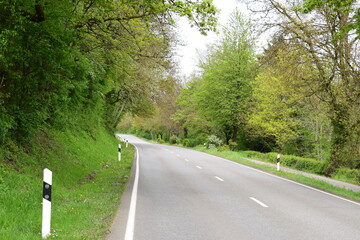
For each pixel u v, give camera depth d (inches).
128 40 582.2
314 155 1337.4
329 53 725.3
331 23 691.4
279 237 263.0
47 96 521.7
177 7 454.9
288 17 724.0
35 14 394.0
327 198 486.9
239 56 1685.5
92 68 727.1
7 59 383.6
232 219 319.9
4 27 376.8
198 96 1905.8
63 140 719.7
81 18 472.7
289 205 407.5
